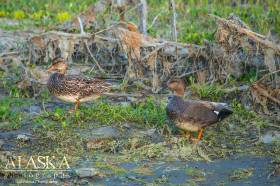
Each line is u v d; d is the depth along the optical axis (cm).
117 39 1572
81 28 1600
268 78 1487
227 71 1516
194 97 1462
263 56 1549
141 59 1506
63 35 1580
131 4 1870
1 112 1342
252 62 1552
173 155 1188
